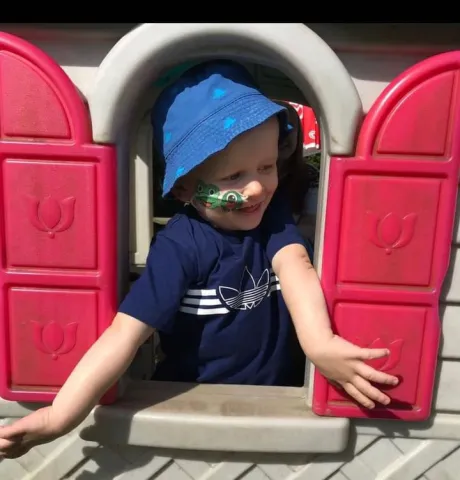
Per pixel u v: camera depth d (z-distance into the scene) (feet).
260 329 3.07
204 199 2.76
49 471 2.96
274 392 2.97
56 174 2.54
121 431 2.78
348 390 2.67
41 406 2.85
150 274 2.77
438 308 2.69
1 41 2.42
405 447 2.91
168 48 2.47
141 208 4.24
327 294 2.67
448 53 2.42
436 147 2.48
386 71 2.58
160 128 2.81
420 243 2.58
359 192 2.54
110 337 2.63
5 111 2.47
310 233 3.94
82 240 2.60
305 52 2.44
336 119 2.48
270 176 2.77
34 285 2.66
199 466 2.93
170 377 3.13
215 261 2.91
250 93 2.65
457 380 2.81
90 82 2.59
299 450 2.81
